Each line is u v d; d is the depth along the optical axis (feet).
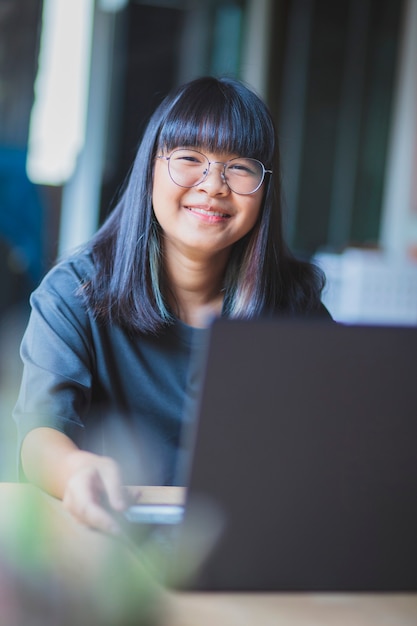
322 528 3.33
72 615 3.07
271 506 3.27
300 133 23.53
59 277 5.63
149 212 5.54
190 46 22.21
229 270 5.82
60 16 19.88
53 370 5.24
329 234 23.00
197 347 5.41
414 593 3.47
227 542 3.28
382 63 22.16
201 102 5.36
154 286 5.54
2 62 19.42
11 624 2.98
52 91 19.99
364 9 22.57
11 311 15.02
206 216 5.37
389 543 3.38
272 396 3.19
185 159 5.36
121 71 21.33
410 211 19.63
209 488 3.23
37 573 3.37
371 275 16.25
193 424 3.19
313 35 23.34
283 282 5.95
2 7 19.20
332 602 3.35
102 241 5.81
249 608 3.25
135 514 3.94
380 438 3.28
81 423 5.14
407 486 3.33
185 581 3.30
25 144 19.83
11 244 15.17
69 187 20.61
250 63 23.04
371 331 3.21
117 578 3.37
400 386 3.25
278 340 3.17
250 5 22.85
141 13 21.48
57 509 4.19
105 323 5.51
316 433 3.24
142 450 5.60
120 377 5.59
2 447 13.05
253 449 3.22
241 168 5.38
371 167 22.26
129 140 21.40
